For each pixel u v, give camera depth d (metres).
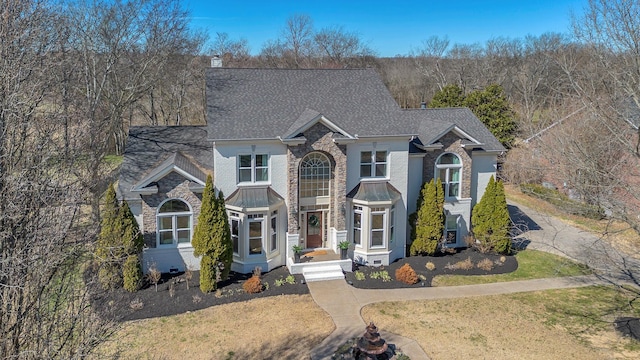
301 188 27.58
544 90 62.03
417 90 93.00
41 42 12.63
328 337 19.91
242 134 25.62
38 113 11.98
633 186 17.98
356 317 21.73
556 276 26.88
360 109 28.78
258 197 26.02
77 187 11.41
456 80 87.19
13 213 9.93
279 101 28.44
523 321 21.58
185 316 21.64
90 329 11.20
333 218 28.03
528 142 43.34
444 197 30.42
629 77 18.69
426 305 23.14
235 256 26.47
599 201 18.97
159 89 57.62
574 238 33.41
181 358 18.28
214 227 23.81
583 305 23.17
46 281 10.62
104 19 32.56
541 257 29.81
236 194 26.14
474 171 31.70
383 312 22.31
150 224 25.42
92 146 20.08
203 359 18.25
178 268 26.22
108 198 23.19
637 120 19.62
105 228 23.00
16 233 10.11
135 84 38.69
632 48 17.77
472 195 31.98
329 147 26.53
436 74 91.38
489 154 31.58
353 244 28.41
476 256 29.73
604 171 18.88
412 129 27.89
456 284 25.77
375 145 27.66
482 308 22.88
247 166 26.33
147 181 24.72
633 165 19.17
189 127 31.09
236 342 19.48
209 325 20.88
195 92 66.19
